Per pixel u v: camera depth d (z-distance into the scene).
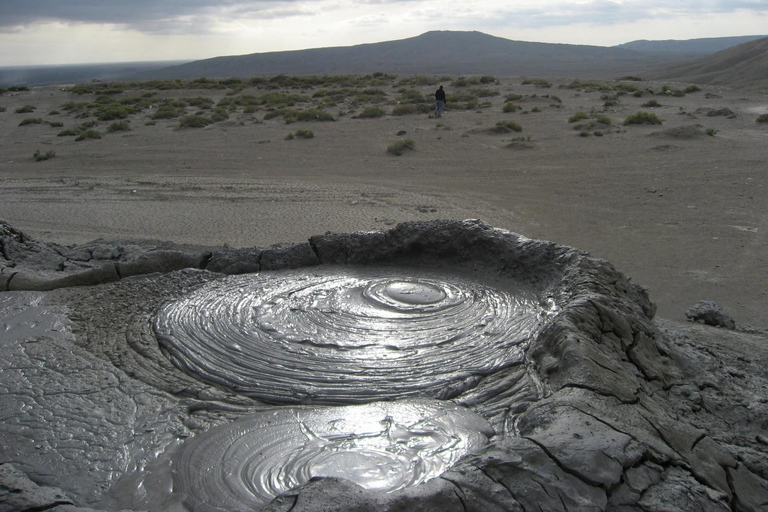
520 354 4.96
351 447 3.90
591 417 3.68
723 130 20.84
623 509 3.13
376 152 19.59
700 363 5.37
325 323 5.61
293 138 22.25
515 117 25.12
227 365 4.96
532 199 13.53
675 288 8.47
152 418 4.31
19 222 12.17
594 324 4.89
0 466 3.72
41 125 27.69
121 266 6.93
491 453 3.27
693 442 3.78
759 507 3.50
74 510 3.21
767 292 8.23
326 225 11.48
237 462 3.80
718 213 11.97
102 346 5.38
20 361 5.09
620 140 19.77
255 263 7.11
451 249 6.89
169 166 18.33
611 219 11.88
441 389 4.55
